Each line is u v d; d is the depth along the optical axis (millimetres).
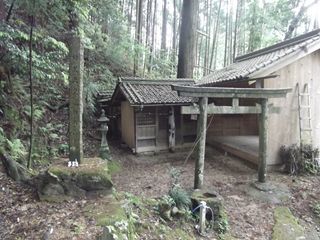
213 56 23578
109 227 3217
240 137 11297
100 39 12078
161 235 4164
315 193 6590
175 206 4965
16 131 6277
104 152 8227
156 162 8758
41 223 3531
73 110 4590
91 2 10258
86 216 3732
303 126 8133
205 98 6203
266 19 17484
